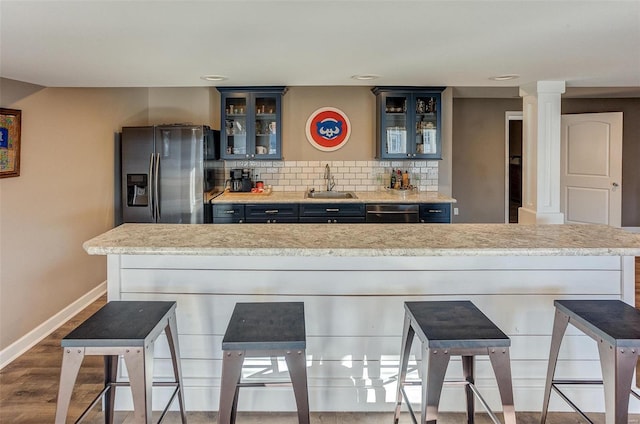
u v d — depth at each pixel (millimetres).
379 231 2422
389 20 1806
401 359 2031
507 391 1661
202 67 2689
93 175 4023
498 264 2258
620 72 3004
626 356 1634
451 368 2314
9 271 2939
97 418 2277
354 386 2305
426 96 4988
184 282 2260
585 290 2258
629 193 6598
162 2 1577
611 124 5957
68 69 2674
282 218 4609
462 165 6562
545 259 2252
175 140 4348
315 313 2270
